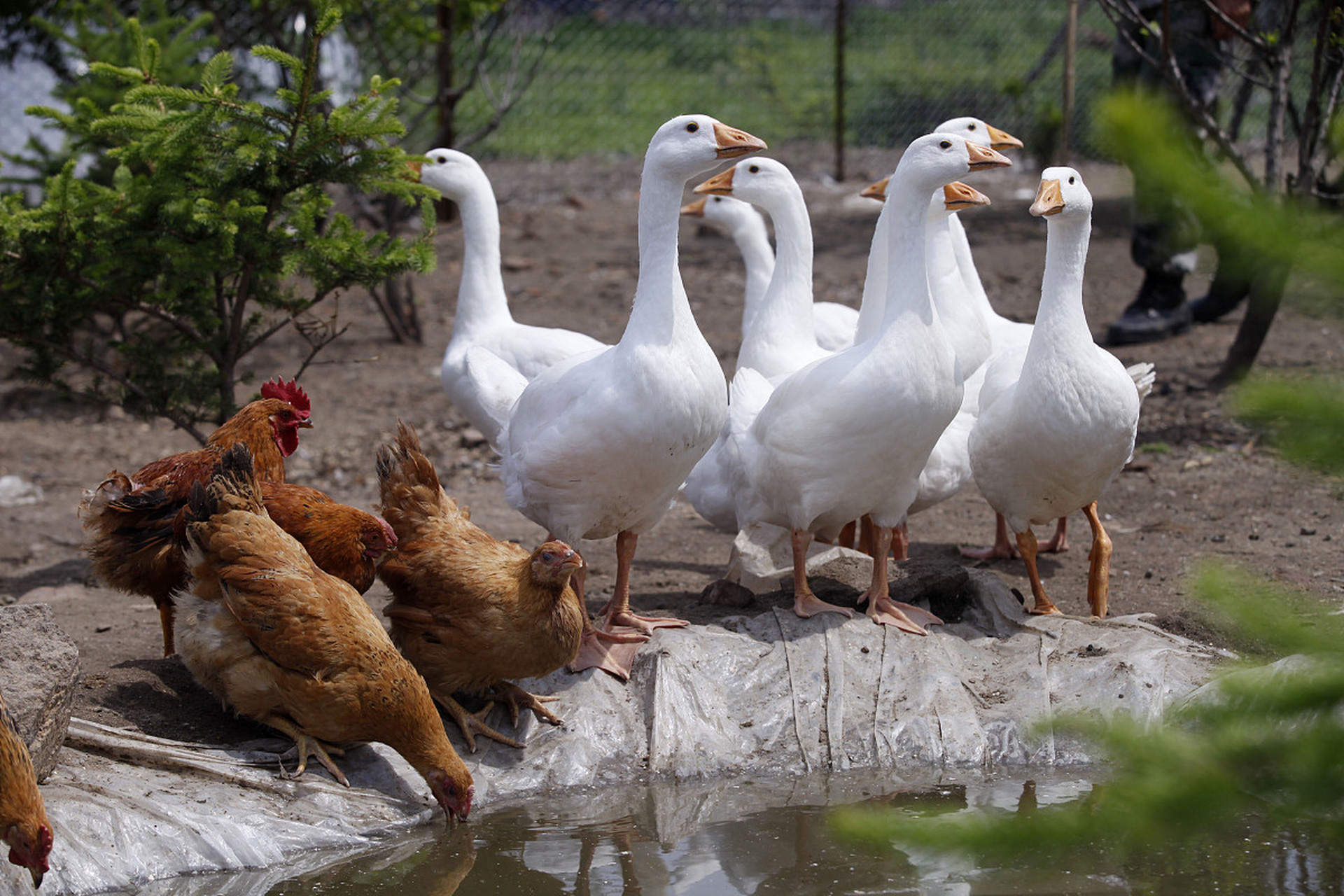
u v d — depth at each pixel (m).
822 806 3.77
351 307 11.94
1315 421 1.19
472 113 17.69
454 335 6.48
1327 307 1.18
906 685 4.39
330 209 6.75
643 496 4.43
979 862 1.54
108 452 8.45
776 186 5.59
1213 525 6.19
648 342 4.20
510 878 3.33
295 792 3.72
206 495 3.81
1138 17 6.67
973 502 7.10
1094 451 4.56
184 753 3.81
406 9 9.92
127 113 5.36
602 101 19.47
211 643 3.79
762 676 4.45
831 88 19.62
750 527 5.36
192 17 10.91
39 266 5.58
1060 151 14.38
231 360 6.10
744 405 5.21
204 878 3.35
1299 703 1.33
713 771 4.08
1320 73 6.34
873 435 4.33
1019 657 4.53
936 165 4.19
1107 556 4.91
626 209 15.69
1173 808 1.33
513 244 13.84
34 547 6.64
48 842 3.01
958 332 5.48
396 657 3.70
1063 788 3.84
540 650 4.00
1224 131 6.76
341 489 7.49
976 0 20.50
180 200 5.46
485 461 7.95
